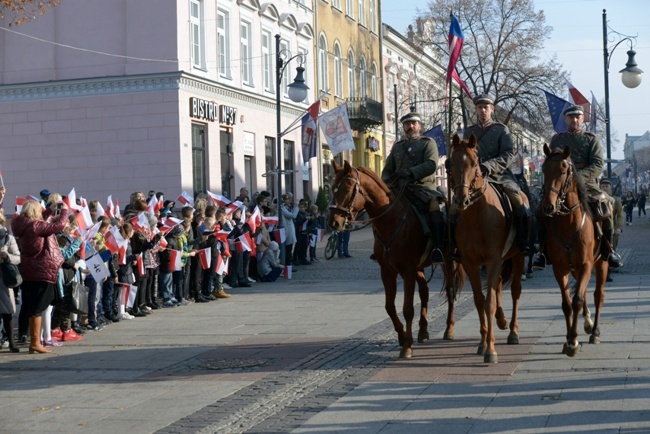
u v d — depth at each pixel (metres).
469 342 12.56
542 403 8.74
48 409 9.56
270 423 8.52
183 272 19.12
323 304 18.16
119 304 16.62
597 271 12.01
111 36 31.31
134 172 31.16
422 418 8.41
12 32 31.95
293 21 41.91
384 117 57.34
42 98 31.80
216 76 34.00
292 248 26.72
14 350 13.27
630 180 120.75
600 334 12.66
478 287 11.20
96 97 31.39
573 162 11.91
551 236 11.35
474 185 10.76
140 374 11.34
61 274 13.94
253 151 37.38
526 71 49.09
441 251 11.74
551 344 12.05
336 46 49.16
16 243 13.55
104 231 15.86
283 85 40.91
